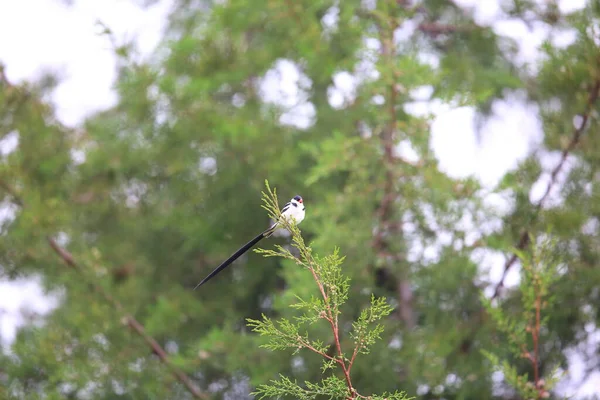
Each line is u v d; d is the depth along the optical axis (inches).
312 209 618.2
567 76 534.6
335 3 712.4
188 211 730.2
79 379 575.8
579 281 543.8
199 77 704.4
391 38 585.6
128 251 744.3
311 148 619.8
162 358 640.4
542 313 559.2
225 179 703.1
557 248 540.4
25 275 648.4
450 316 598.2
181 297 709.9
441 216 584.7
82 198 724.7
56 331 600.7
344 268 586.6
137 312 712.4
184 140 704.4
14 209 613.0
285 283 783.7
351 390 304.8
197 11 838.5
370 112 677.9
